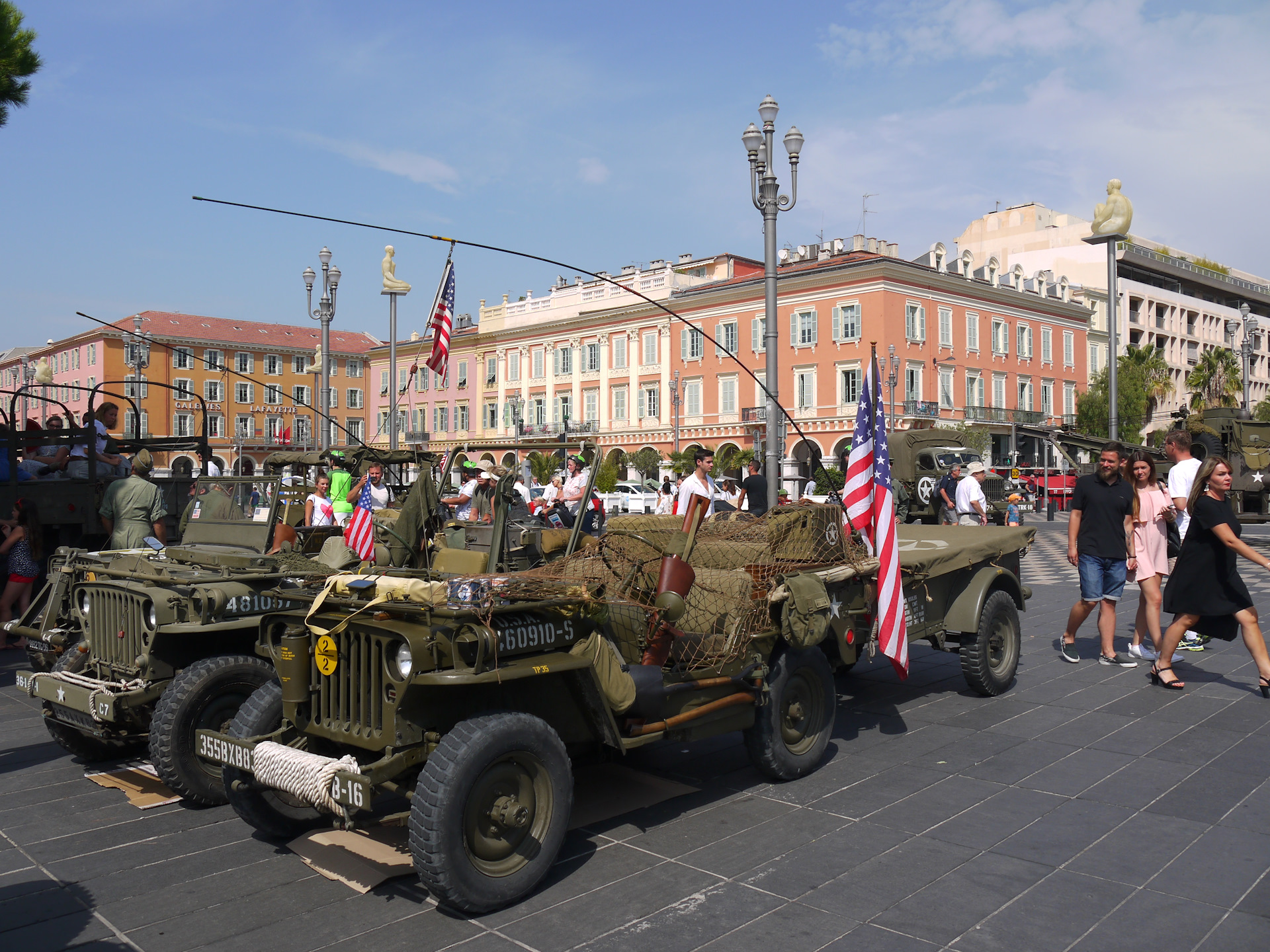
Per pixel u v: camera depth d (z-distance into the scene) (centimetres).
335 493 938
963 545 739
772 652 561
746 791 546
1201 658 887
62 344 7012
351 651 428
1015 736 643
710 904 401
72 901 415
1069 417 5866
